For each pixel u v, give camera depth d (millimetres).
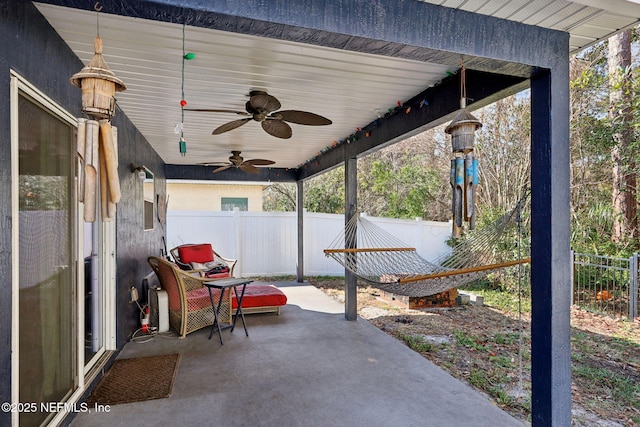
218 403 2578
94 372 2793
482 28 1831
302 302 5754
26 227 1869
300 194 7570
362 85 3010
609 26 1966
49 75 2062
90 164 1500
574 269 5910
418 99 3244
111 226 3266
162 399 2631
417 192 10344
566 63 2014
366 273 4289
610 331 4508
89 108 1479
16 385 1680
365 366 3248
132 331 4066
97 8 1370
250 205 10336
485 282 7066
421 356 3520
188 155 6000
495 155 8070
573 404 2742
